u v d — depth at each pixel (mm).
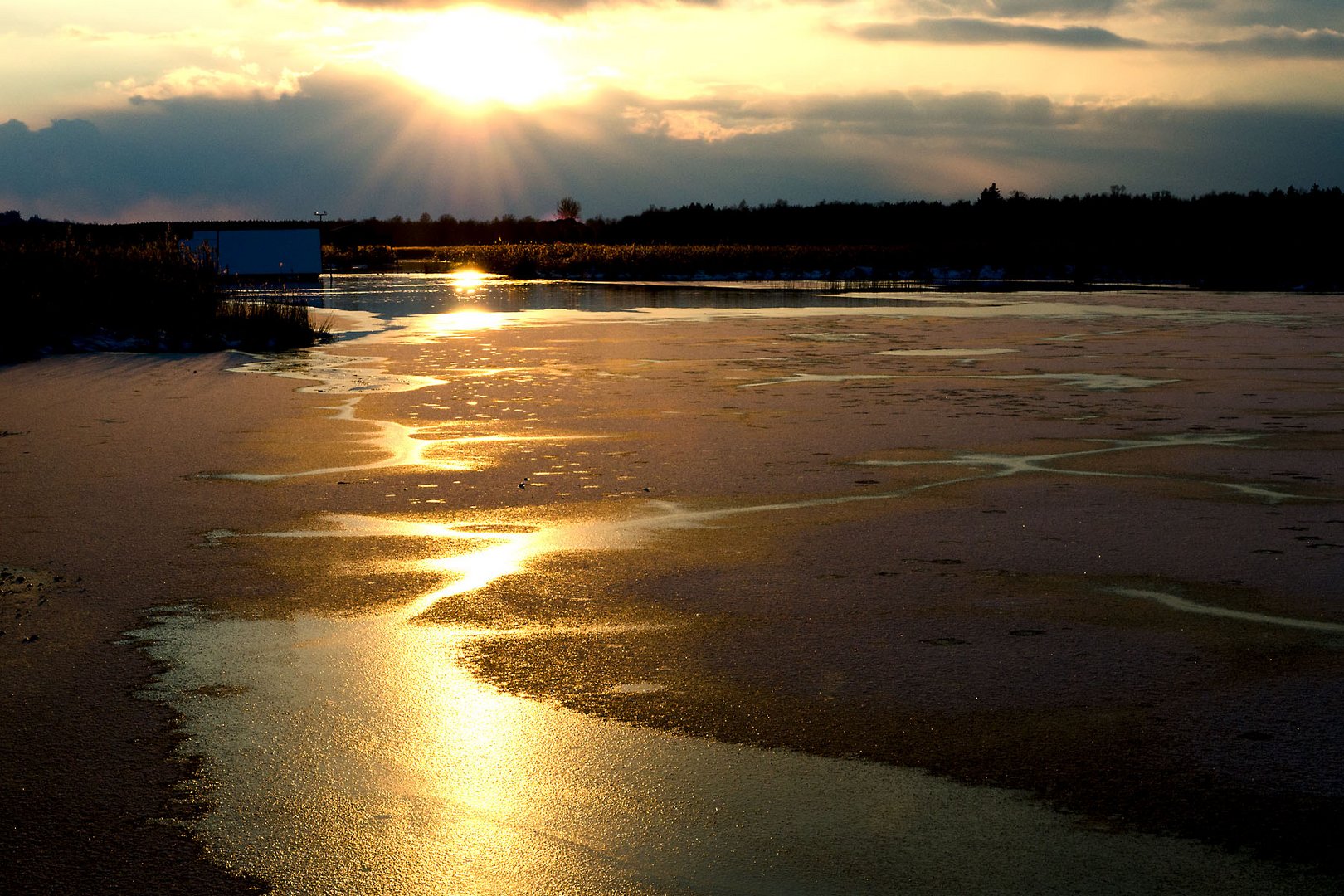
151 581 7203
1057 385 16656
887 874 3857
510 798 4406
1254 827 4141
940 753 4762
